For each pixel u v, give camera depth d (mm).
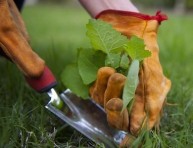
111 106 729
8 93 1045
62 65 1446
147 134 745
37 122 849
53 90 798
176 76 1406
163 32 2941
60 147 790
